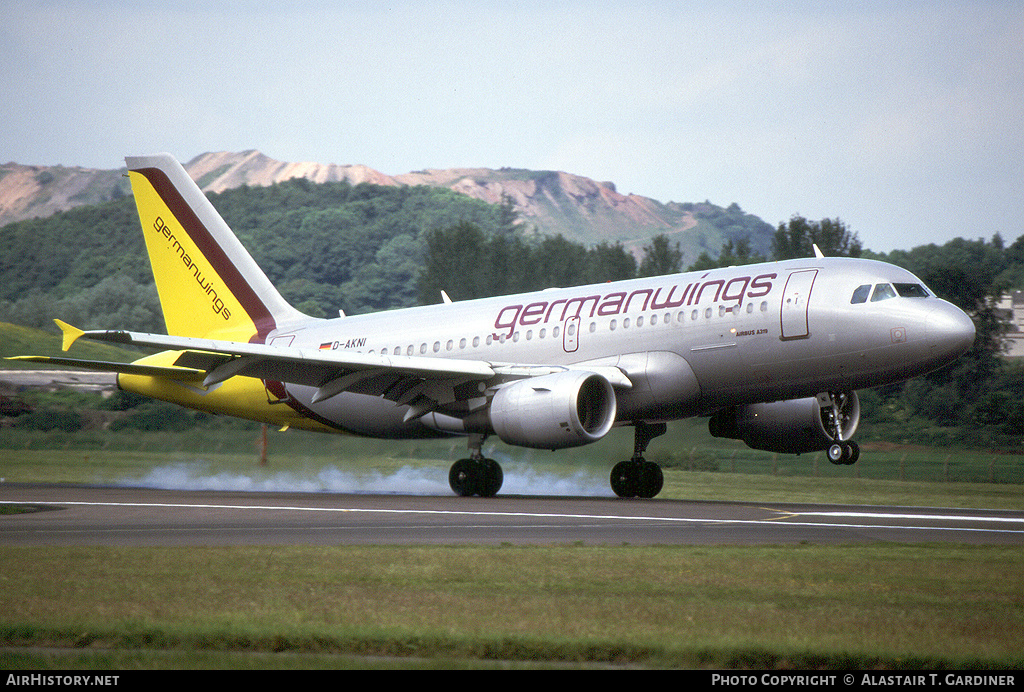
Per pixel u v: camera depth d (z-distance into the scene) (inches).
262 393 4458.7
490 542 2269.9
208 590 1626.5
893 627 1366.9
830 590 1658.5
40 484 4392.2
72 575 1760.6
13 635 1298.0
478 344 4010.8
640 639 1285.7
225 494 3855.8
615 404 3518.7
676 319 3622.0
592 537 2375.7
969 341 3309.5
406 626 1354.6
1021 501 3806.6
